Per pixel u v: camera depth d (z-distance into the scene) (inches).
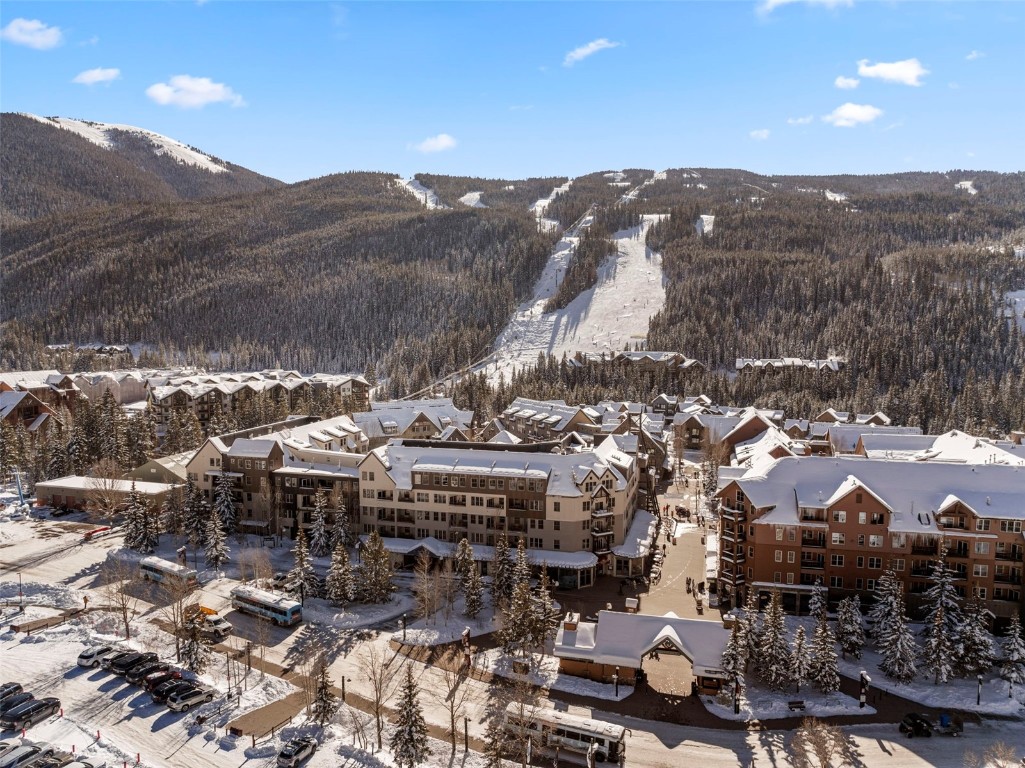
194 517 4301.2
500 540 3666.3
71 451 5723.4
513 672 2947.8
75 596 3671.3
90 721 2591.0
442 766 2375.7
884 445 5078.7
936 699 2802.7
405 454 4503.0
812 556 3489.2
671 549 4507.9
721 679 2797.7
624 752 2445.9
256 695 2778.1
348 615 3462.1
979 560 3292.3
